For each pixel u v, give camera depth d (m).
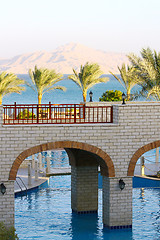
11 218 21.31
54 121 24.77
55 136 21.64
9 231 20.17
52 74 54.12
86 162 25.61
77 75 55.66
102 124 22.17
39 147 21.48
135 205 27.70
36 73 53.88
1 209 21.20
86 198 25.88
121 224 22.80
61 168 37.41
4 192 21.05
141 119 22.55
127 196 22.72
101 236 22.00
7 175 21.22
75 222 24.28
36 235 22.11
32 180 33.34
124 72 52.09
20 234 22.28
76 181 25.69
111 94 52.66
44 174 35.25
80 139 21.91
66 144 21.77
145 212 26.16
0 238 19.50
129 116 22.41
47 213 25.97
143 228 23.22
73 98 153.38
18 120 21.89
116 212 22.66
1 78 50.94
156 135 22.77
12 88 51.94
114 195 22.53
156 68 42.25
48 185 33.22
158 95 42.19
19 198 29.44
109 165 22.31
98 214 25.89
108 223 22.80
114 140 22.30
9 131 21.14
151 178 33.28
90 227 23.41
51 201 28.72
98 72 55.09
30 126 21.36
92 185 25.91
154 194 30.62
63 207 27.34
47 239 21.53
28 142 21.38
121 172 22.48
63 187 32.62
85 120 25.81
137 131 22.53
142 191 31.58
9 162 21.22
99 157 22.47
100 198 29.75
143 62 42.12
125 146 22.45
